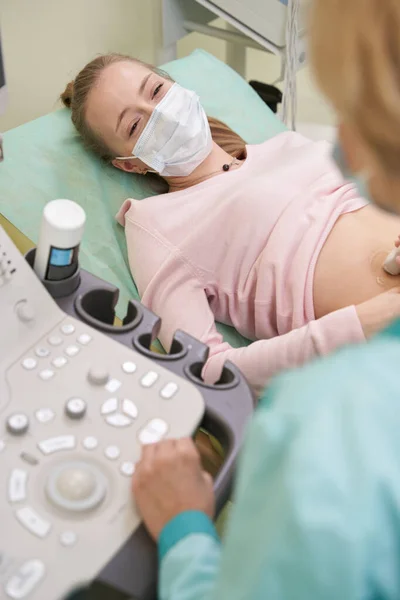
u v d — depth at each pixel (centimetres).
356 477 44
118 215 162
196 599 61
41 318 95
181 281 148
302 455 45
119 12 231
